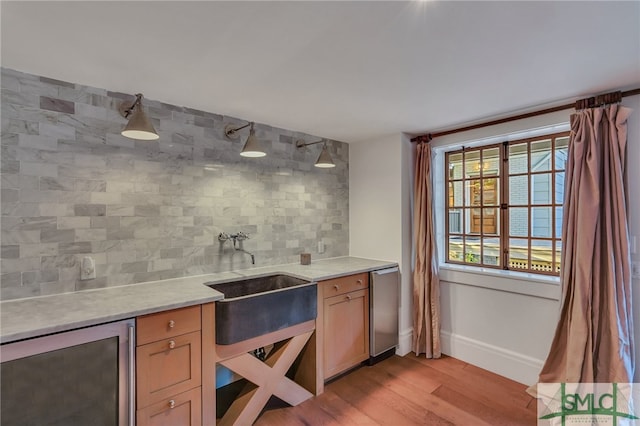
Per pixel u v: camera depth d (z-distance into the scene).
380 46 1.56
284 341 2.34
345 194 3.57
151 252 2.26
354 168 3.56
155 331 1.70
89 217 2.01
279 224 2.99
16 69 1.77
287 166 3.06
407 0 1.21
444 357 3.09
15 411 1.34
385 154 3.28
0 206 1.73
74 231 1.96
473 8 1.26
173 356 1.76
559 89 2.09
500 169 2.92
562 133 2.57
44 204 1.86
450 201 3.29
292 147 3.10
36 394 1.38
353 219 3.57
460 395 2.45
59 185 1.91
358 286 2.80
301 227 3.17
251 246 2.79
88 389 1.50
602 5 1.23
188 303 1.80
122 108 2.12
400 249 3.15
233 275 2.53
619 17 1.31
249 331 2.03
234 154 2.69
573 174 2.20
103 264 2.06
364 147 3.47
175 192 2.36
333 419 2.19
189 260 2.43
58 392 1.43
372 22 1.36
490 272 2.83
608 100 2.10
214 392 1.92
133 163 2.18
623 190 2.04
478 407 2.29
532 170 2.74
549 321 2.49
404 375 2.75
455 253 3.25
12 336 1.32
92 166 2.02
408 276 3.23
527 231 2.76
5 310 1.61
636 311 2.08
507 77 1.91
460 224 3.21
